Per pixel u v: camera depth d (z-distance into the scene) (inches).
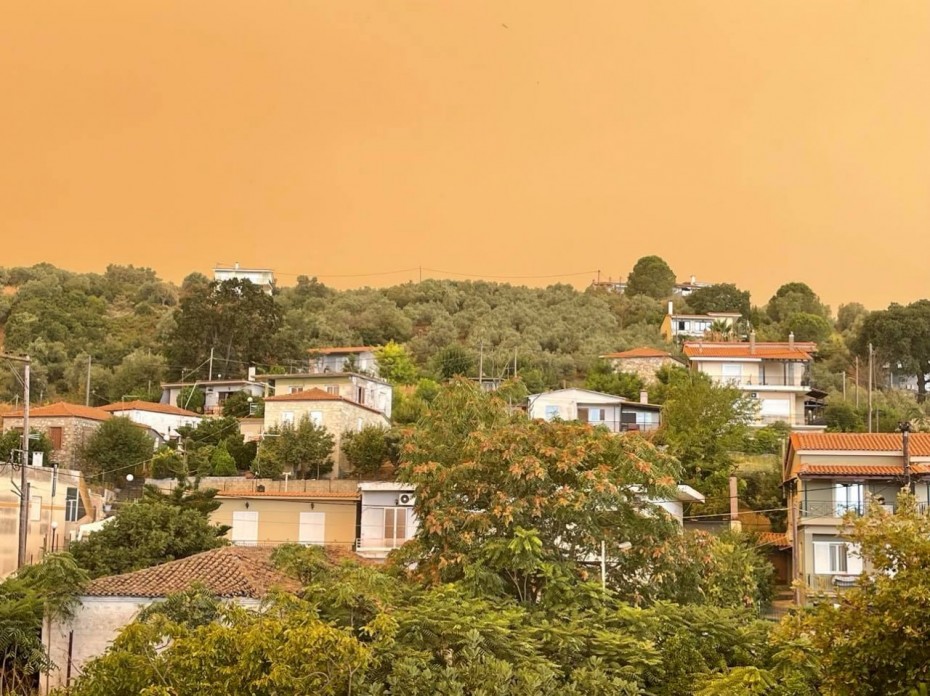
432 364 4471.0
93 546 1806.1
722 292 6043.3
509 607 1130.0
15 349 4623.5
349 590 978.1
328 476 2955.2
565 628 1060.5
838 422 3651.6
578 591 1203.9
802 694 987.3
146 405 3437.5
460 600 1067.3
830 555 2158.0
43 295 5413.4
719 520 2524.6
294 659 830.5
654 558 1341.0
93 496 2514.8
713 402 2938.0
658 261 6727.4
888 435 2265.0
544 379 4397.1
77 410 3147.1
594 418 3528.5
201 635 864.3
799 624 899.4
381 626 896.9
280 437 2960.1
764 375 3848.4
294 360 4360.2
